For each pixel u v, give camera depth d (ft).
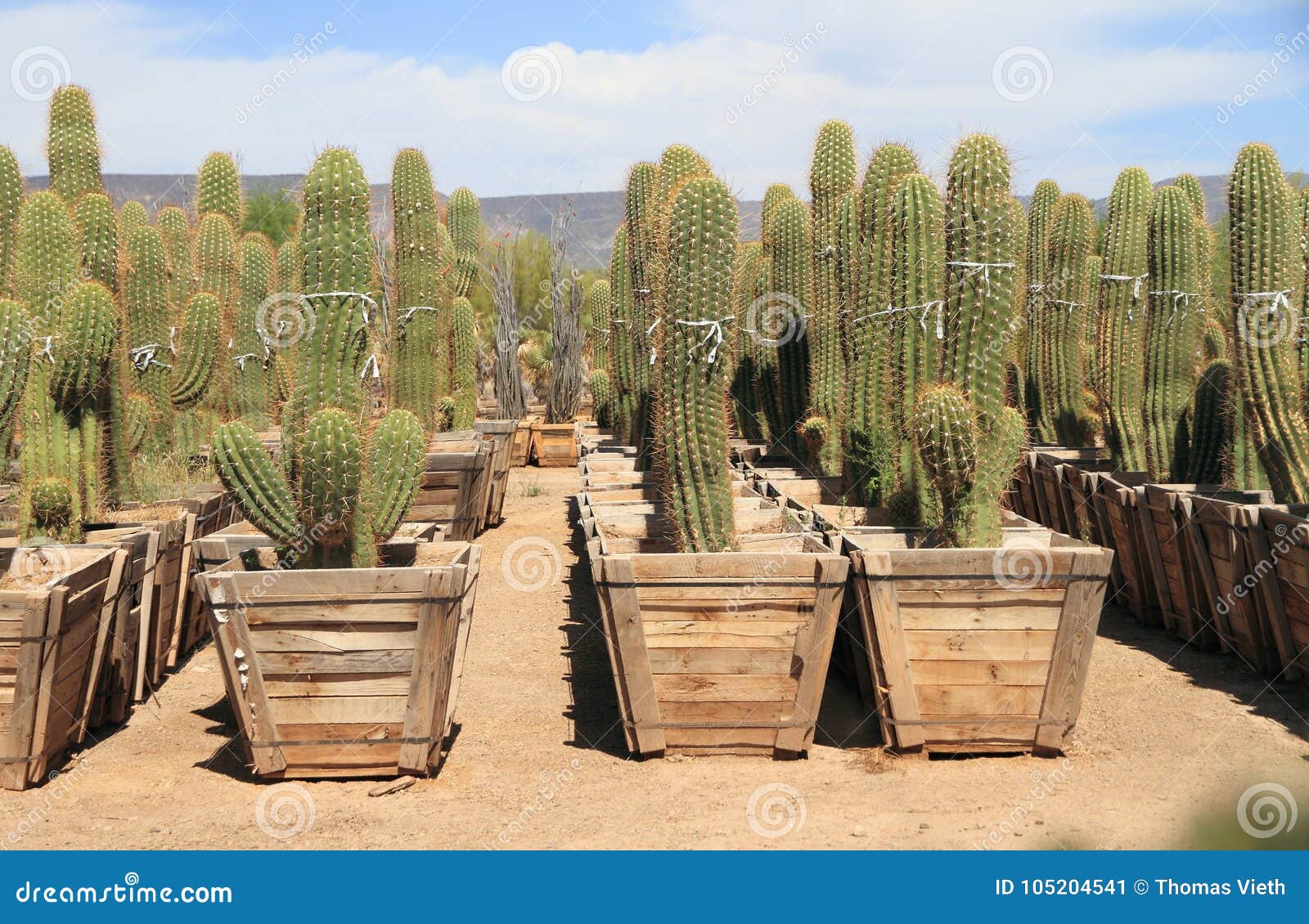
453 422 39.83
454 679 15.46
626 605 14.38
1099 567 14.25
